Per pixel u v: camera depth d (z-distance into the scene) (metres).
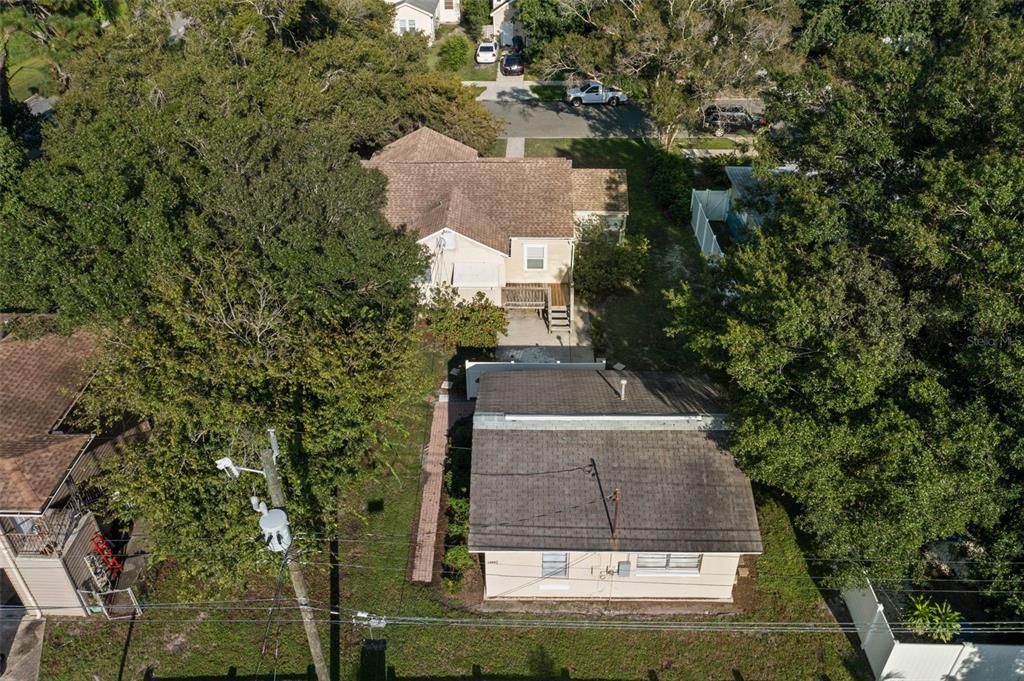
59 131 25.66
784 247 19.75
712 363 20.45
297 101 31.42
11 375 20.50
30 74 49.03
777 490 22.83
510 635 19.16
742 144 38.38
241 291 19.78
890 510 16.31
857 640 18.91
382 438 21.53
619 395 22.39
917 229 16.84
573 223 30.16
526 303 30.44
